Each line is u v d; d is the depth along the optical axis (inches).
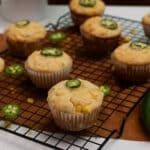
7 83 26.6
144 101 23.5
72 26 34.4
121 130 22.2
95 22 30.8
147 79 27.0
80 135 22.1
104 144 21.2
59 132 22.4
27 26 30.1
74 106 21.8
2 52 30.1
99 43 29.9
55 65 25.6
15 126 22.8
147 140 22.0
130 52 26.8
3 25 35.5
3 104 24.5
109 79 27.0
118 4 43.5
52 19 36.3
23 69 27.8
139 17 36.7
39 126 22.7
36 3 35.1
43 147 21.5
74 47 31.0
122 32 33.0
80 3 33.6
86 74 27.5
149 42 31.3
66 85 23.1
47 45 31.1
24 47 29.3
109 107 24.1
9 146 21.7
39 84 26.0
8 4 35.3
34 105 24.4
